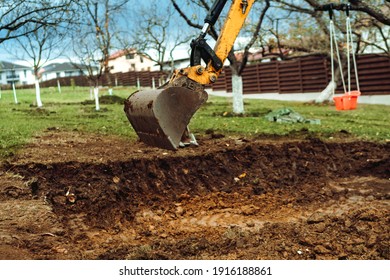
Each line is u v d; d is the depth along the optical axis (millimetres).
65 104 28359
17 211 7578
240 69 19906
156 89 7594
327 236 7117
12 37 11000
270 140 13008
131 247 6852
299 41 26234
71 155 10312
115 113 21062
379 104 27609
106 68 23719
